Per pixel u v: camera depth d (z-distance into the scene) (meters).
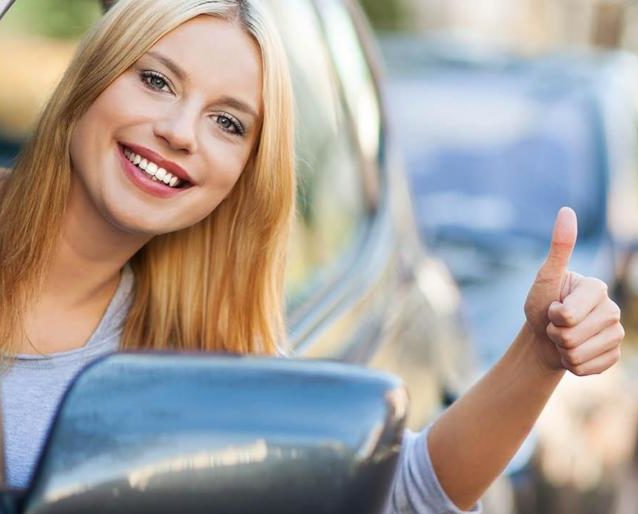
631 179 7.71
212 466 1.61
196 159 2.33
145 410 1.62
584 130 7.50
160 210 2.34
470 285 6.39
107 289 2.52
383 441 1.66
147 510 1.60
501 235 6.92
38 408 2.37
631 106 8.14
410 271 4.26
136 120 2.30
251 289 2.59
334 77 4.07
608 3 23.72
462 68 8.21
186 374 1.65
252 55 2.36
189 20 2.31
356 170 4.12
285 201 2.51
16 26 3.70
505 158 7.38
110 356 1.66
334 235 3.70
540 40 25.59
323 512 1.63
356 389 1.67
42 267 2.41
